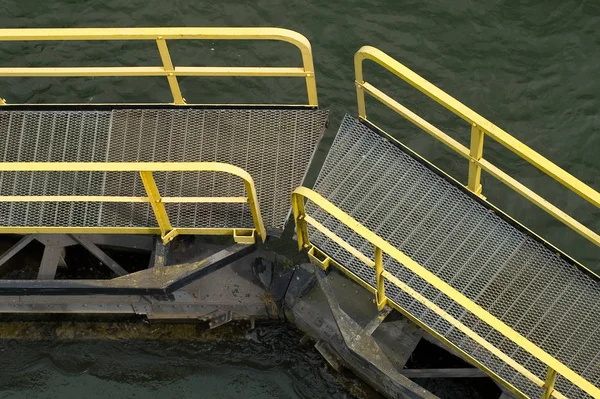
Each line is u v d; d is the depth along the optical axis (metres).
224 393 12.07
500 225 10.36
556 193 13.25
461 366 11.90
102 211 10.55
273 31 10.14
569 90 14.07
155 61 14.62
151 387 12.12
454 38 14.59
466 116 9.48
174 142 11.01
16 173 10.85
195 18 14.95
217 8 15.01
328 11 14.88
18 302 11.83
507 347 9.74
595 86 14.09
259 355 12.25
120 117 11.16
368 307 11.43
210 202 10.32
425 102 14.06
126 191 10.76
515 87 14.14
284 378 12.12
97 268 12.80
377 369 10.55
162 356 12.28
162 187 10.73
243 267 11.84
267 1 14.99
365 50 9.89
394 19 14.77
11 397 12.07
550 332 9.80
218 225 10.44
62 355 12.31
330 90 14.20
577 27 14.61
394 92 14.17
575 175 13.41
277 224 10.52
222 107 11.09
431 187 10.57
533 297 9.98
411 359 11.97
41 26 14.99
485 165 10.02
